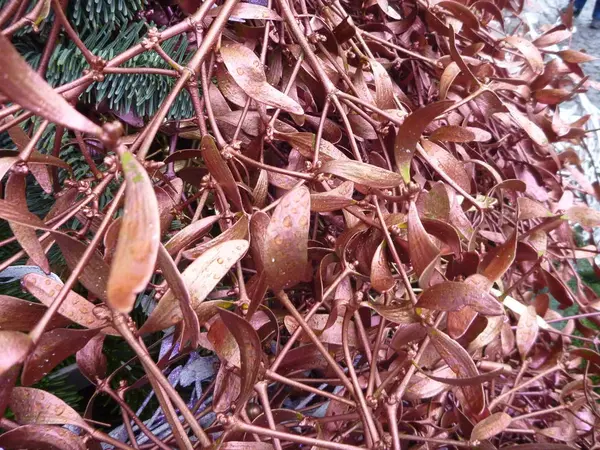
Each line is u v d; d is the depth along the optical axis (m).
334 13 0.38
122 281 0.11
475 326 0.27
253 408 0.26
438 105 0.22
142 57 0.35
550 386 0.42
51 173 0.29
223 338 0.22
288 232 0.19
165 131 0.35
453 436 0.33
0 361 0.13
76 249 0.19
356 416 0.25
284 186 0.28
